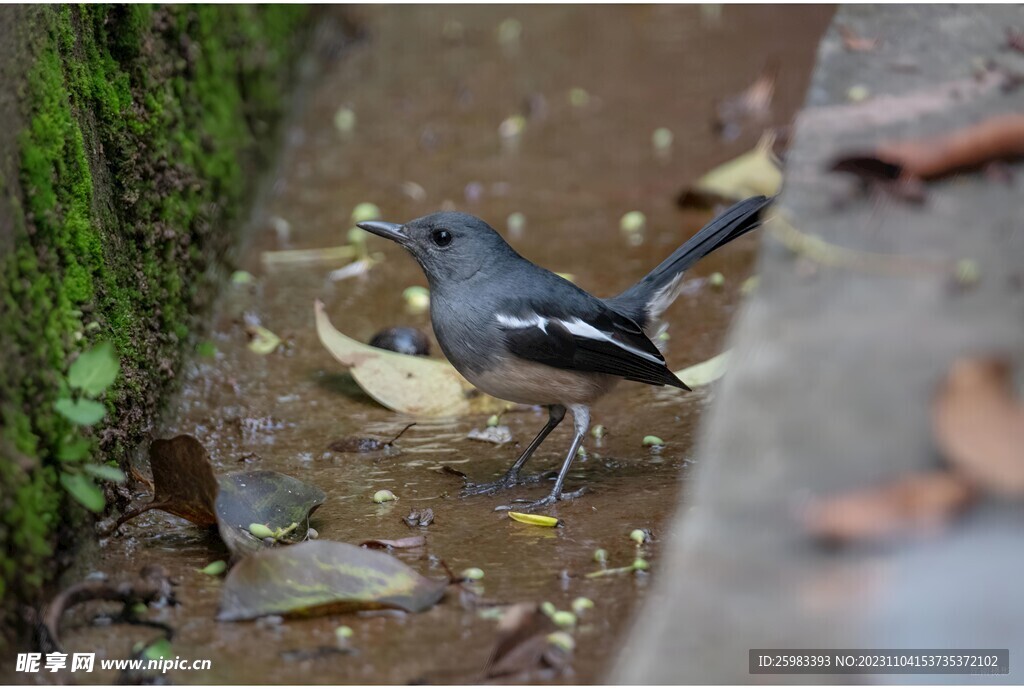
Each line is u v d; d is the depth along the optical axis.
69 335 8.72
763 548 6.84
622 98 21.61
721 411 8.02
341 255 16.08
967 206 10.82
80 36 10.52
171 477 8.77
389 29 25.84
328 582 7.90
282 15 21.45
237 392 12.31
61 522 8.08
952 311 9.05
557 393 10.47
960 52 13.87
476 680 7.03
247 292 14.85
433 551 8.95
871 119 12.32
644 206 17.33
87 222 9.59
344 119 21.16
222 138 15.73
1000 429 7.34
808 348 8.64
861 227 10.51
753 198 11.80
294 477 10.53
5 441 7.31
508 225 16.75
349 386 12.66
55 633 7.41
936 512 6.95
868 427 7.66
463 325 10.51
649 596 8.07
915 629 6.23
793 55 22.88
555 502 9.96
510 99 21.88
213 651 7.39
